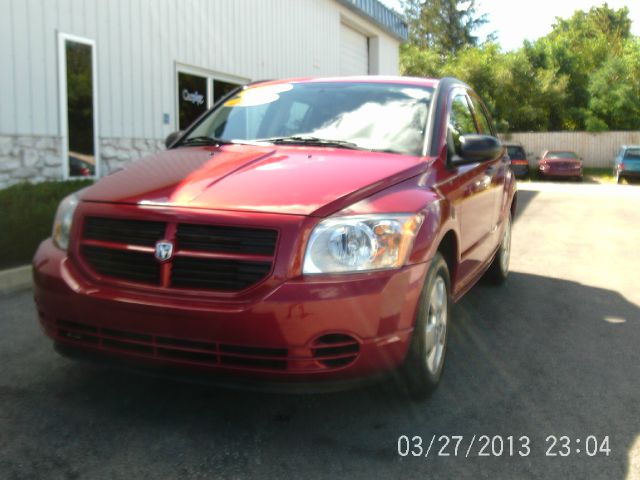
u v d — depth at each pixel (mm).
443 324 3379
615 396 3326
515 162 27266
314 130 3934
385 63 22609
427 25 56875
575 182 26344
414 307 2832
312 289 2586
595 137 33469
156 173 3281
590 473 2541
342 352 2664
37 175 8508
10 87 8062
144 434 2771
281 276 2605
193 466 2514
